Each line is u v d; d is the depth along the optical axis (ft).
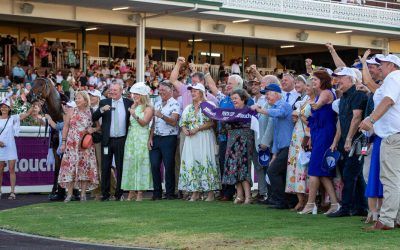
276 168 42.91
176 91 51.16
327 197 42.68
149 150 50.03
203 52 136.98
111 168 51.42
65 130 49.34
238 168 46.42
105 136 49.73
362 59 36.11
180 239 32.12
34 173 57.00
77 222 38.19
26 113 55.42
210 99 50.47
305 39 128.47
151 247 30.58
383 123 33.42
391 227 33.73
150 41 130.62
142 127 49.88
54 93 51.29
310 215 39.81
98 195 51.21
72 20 100.07
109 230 35.24
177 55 134.00
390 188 33.47
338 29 127.65
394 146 33.27
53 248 30.71
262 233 33.24
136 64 107.55
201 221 37.76
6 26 113.70
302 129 41.50
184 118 48.91
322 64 144.15
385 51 139.13
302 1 120.88
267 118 45.39
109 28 112.98
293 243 30.40
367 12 129.18
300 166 41.45
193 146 48.73
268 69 138.21
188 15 109.81
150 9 101.55
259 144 45.52
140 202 48.16
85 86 97.60
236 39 129.59
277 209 43.01
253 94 51.24
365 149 35.58
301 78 44.04
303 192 41.29
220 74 124.77
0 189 53.42
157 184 50.08
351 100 37.35
